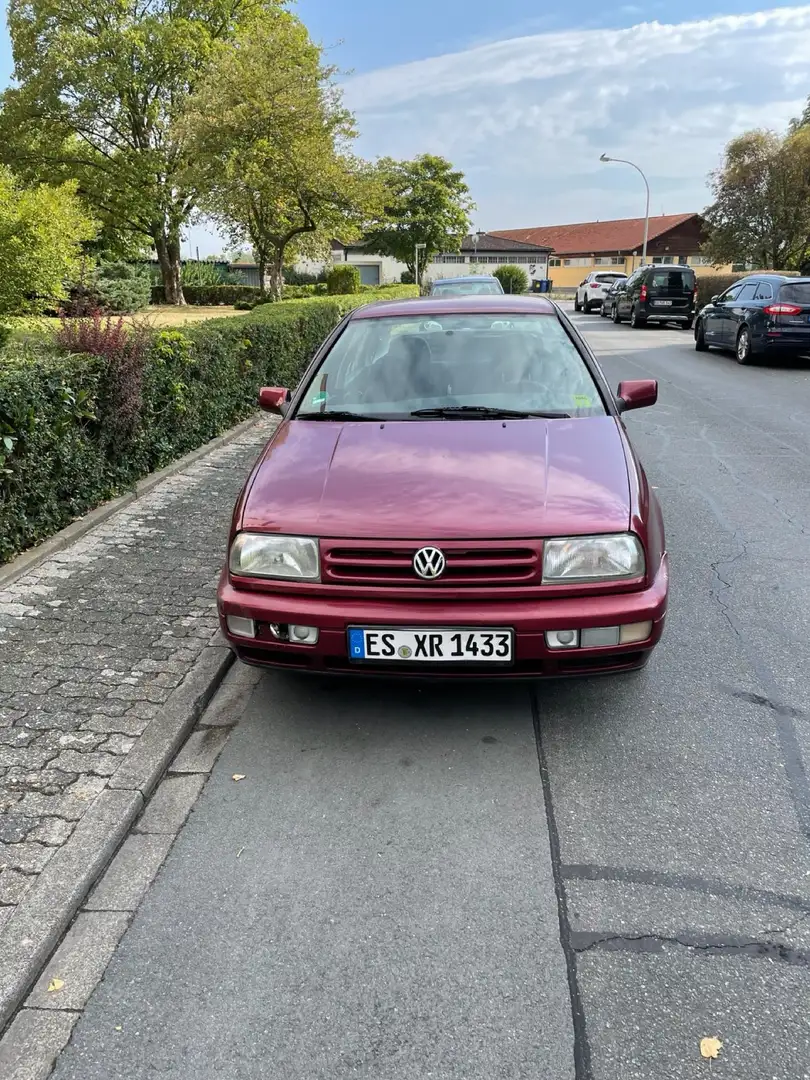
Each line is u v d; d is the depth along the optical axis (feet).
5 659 12.18
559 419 11.78
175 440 23.99
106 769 9.56
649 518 9.90
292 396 13.74
